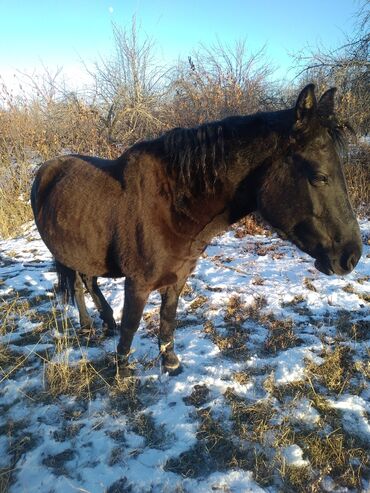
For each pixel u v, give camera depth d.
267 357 3.02
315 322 3.47
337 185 2.03
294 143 2.03
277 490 1.99
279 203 2.13
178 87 11.52
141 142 2.55
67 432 2.41
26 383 2.84
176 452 2.22
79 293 3.42
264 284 4.21
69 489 2.03
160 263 2.39
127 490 2.03
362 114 7.48
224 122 2.26
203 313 3.69
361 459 2.14
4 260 5.36
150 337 3.37
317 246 2.14
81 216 2.60
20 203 7.29
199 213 2.33
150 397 2.67
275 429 2.33
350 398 2.56
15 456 2.26
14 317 3.79
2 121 9.07
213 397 2.61
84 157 3.17
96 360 3.10
